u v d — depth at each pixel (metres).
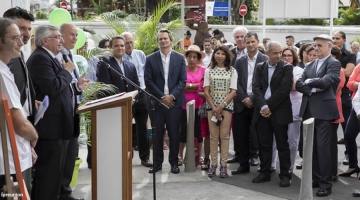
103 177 4.39
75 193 6.20
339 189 6.43
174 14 18.39
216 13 21.12
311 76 6.26
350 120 6.79
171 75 7.05
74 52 7.14
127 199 4.42
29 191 4.25
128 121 4.43
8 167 3.28
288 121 6.50
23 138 3.74
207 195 6.21
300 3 12.81
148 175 7.02
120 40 6.92
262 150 6.71
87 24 15.45
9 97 3.59
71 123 4.88
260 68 6.59
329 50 6.22
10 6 6.19
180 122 7.23
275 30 17.86
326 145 6.18
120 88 6.88
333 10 12.84
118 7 21.00
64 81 4.73
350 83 7.11
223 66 6.89
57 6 21.48
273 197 6.14
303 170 5.82
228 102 6.79
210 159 7.66
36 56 4.71
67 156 5.43
